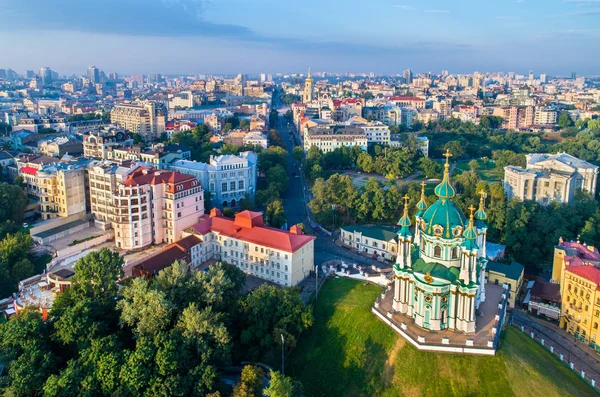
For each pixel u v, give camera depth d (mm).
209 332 136500
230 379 140750
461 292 142375
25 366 124562
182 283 156000
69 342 139125
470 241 139500
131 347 144375
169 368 124938
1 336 138375
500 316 153375
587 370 155500
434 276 142125
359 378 142375
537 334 178125
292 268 197375
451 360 136500
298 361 152625
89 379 121938
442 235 142875
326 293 185500
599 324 167125
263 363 149375
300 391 128875
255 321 154875
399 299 156750
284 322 152500
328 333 160125
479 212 156625
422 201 158250
